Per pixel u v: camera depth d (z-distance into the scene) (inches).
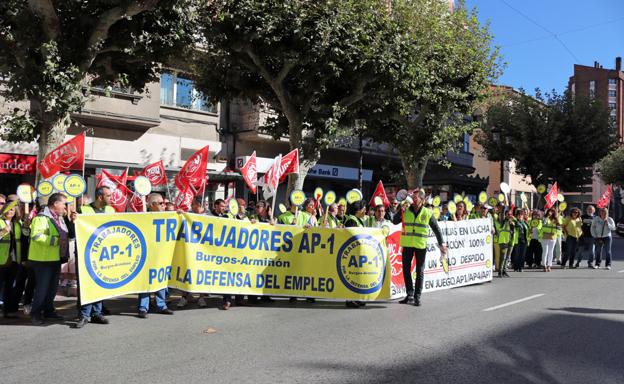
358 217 411.5
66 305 322.7
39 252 266.4
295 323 278.7
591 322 285.9
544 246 566.6
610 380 190.5
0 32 365.7
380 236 339.3
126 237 281.0
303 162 536.4
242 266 316.5
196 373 192.2
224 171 735.7
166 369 196.9
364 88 527.2
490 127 1032.2
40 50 345.1
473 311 315.9
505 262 507.8
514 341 243.0
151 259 290.4
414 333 257.0
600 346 236.4
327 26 437.7
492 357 216.5
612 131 1024.2
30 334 250.5
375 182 1048.8
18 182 602.9
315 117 548.7
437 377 190.7
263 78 556.4
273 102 566.3
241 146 802.2
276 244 325.1
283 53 458.6
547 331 263.4
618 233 1326.3
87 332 255.0
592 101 1017.5
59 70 339.6
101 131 653.3
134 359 209.8
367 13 475.2
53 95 333.1
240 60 506.0
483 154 1122.7
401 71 484.1
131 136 679.1
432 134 685.9
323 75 490.6
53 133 352.8
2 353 218.2
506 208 546.0
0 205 312.8
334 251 331.3
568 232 602.2
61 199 269.9
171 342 236.1
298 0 442.6
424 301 353.1
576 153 996.6
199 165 389.1
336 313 308.2
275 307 327.3
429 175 934.4
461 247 424.8
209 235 307.4
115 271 276.4
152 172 437.4
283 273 325.7
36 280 267.9
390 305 337.7
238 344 233.0
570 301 354.3
